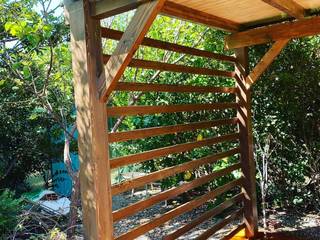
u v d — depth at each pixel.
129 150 5.91
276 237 4.34
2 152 6.89
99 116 2.43
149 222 2.95
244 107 4.35
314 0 3.40
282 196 5.29
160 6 2.18
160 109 3.13
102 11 2.37
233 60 4.31
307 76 5.13
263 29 3.94
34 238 3.93
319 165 5.14
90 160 2.40
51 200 5.70
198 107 3.66
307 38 5.19
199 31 5.19
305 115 5.18
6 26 3.54
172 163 5.70
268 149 5.05
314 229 4.54
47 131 7.35
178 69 3.34
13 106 6.32
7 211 4.28
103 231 2.39
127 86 2.75
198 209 5.70
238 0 3.17
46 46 4.36
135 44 2.24
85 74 2.39
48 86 4.82
